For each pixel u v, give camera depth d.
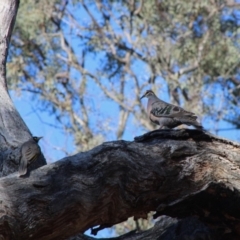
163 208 10.37
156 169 10.44
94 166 10.03
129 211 10.39
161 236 11.84
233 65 28.53
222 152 10.84
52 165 9.89
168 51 28.94
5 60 13.98
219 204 10.45
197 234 11.52
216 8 28.72
